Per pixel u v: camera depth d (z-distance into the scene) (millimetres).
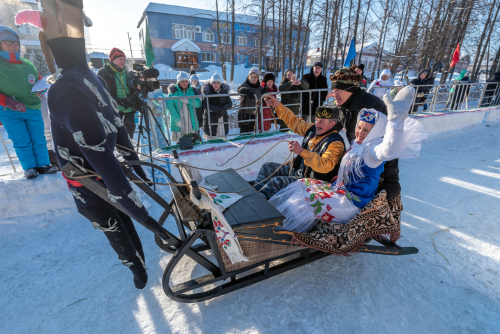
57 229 3104
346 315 1939
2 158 4941
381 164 2016
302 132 2758
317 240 1962
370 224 2068
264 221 1831
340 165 2137
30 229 3062
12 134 3143
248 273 2393
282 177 2436
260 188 2523
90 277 2400
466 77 8438
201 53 31297
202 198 1661
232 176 2574
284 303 2059
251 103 5527
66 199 3361
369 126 1955
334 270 2395
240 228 1783
